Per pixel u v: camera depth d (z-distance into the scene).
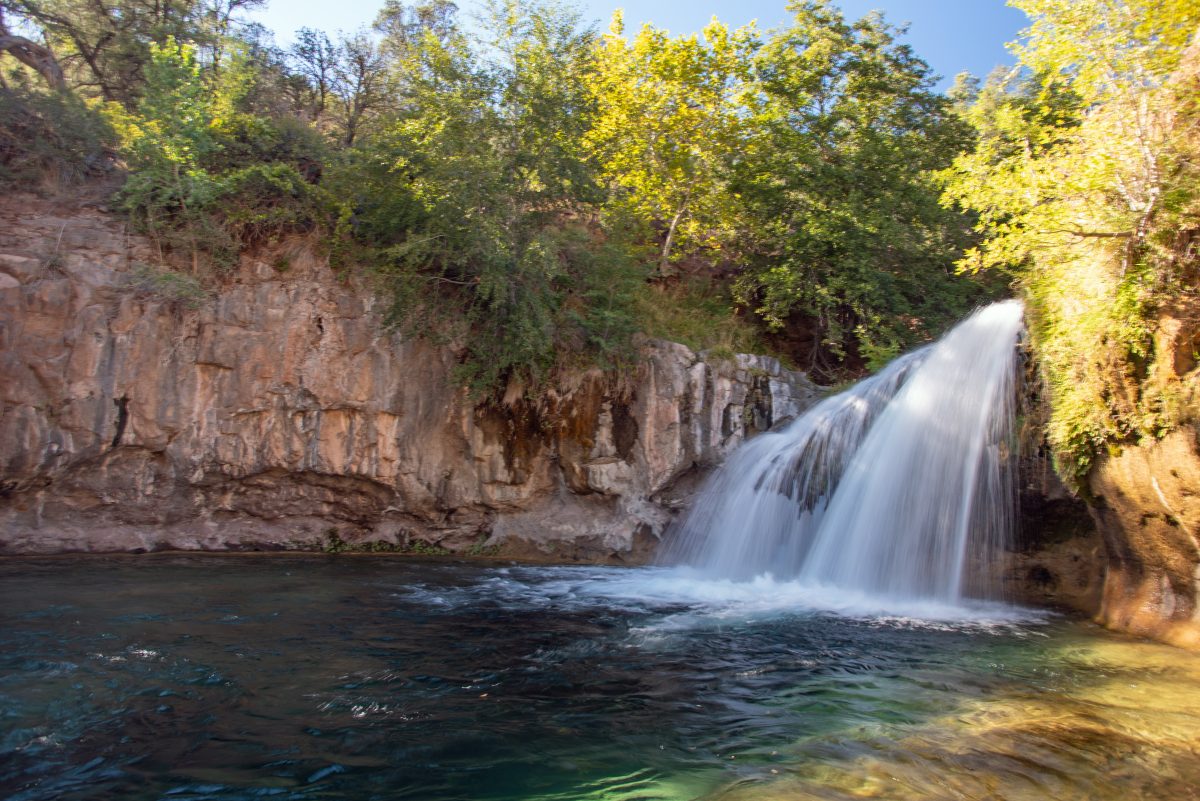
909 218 20.31
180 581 11.33
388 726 6.02
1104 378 9.20
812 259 19.23
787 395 16.05
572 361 15.60
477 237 14.71
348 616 9.56
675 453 15.24
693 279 20.80
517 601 10.95
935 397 12.77
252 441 14.37
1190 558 8.87
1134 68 9.51
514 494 15.54
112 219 14.62
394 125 16.58
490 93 15.98
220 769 5.16
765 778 5.19
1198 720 6.34
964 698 6.96
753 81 20.64
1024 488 11.84
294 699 6.52
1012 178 10.49
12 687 6.43
